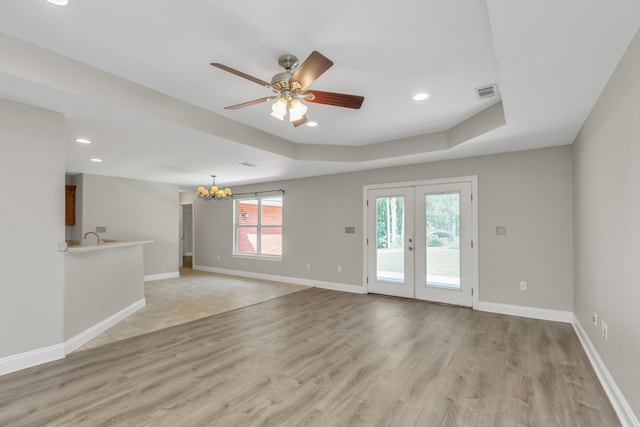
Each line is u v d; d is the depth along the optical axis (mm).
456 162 4836
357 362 2885
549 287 4137
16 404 2197
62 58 2424
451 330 3734
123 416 2066
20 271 2717
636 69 1747
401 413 2115
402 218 5367
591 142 2852
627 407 1964
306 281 6539
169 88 2988
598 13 1555
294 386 2463
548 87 2387
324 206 6293
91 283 3508
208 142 3895
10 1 1812
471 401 2254
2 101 2625
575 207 3783
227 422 2016
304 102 3275
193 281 6980
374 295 5559
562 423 2012
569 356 3000
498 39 1789
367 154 5020
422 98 3211
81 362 2875
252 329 3799
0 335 2611
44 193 2844
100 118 3045
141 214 6965
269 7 1873
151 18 1979
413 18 1970
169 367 2783
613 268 2266
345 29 2092
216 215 8359
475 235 4645
